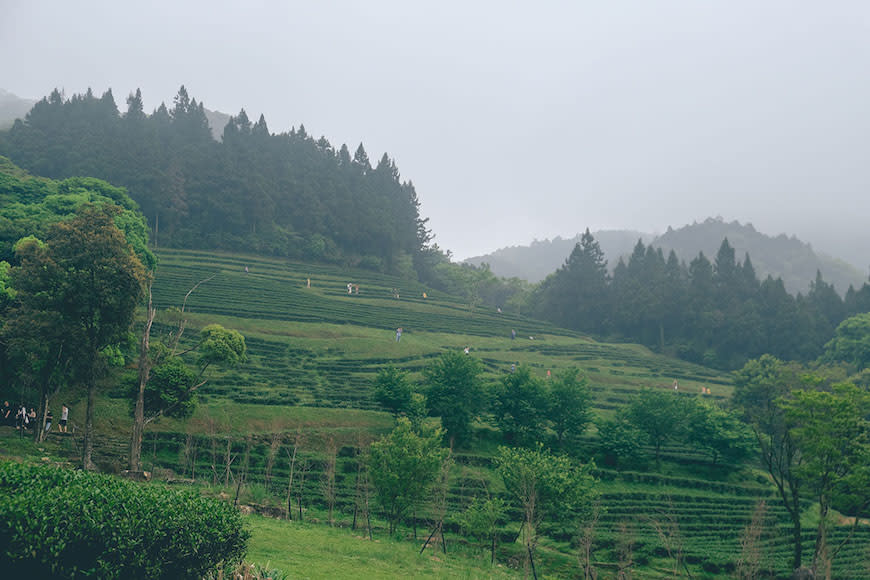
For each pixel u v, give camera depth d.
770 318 162.00
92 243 42.47
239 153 183.50
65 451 45.41
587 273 194.75
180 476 49.03
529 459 50.16
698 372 136.50
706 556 54.38
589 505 54.28
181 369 52.16
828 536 61.84
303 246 176.50
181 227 163.88
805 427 49.97
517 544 51.78
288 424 66.00
